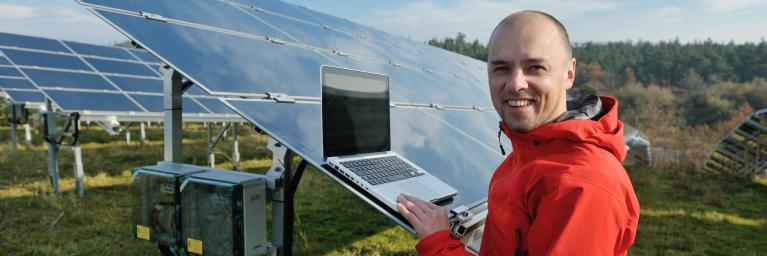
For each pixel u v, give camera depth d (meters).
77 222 5.64
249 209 2.46
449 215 2.20
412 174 2.40
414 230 1.86
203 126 20.28
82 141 12.91
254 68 2.74
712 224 7.47
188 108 7.57
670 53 83.31
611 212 1.14
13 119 10.93
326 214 6.57
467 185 2.78
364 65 4.41
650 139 21.86
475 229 2.39
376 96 2.53
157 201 2.65
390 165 2.39
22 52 7.96
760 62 74.69
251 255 2.49
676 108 52.03
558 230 1.15
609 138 1.31
